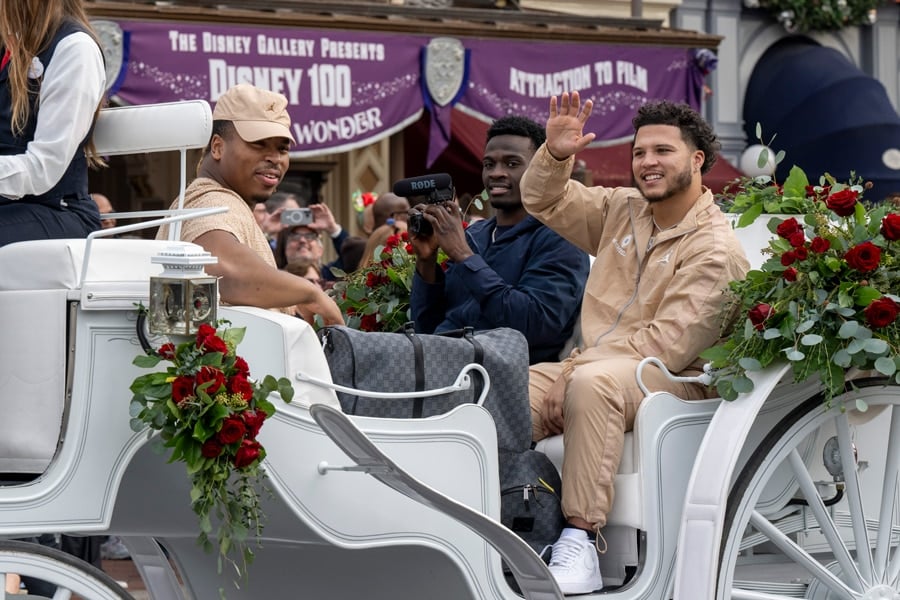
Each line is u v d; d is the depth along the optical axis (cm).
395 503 599
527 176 745
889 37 2638
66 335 530
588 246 755
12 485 534
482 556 622
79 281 532
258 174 664
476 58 1398
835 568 746
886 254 678
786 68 2470
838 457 731
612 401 663
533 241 783
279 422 567
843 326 654
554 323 758
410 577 633
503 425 655
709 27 2436
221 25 1274
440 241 765
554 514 665
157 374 524
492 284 752
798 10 2470
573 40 1450
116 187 1838
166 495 571
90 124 582
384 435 595
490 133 813
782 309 662
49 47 575
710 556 636
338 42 1330
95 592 540
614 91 1475
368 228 1309
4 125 573
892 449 716
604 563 680
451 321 795
